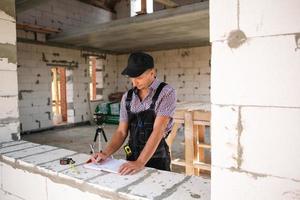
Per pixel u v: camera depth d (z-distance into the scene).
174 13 4.86
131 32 6.18
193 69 8.16
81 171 1.33
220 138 0.86
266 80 0.76
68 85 8.08
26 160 1.51
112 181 1.19
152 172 1.30
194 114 3.43
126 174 1.27
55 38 6.97
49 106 7.40
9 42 2.02
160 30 5.99
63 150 1.73
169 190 1.09
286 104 0.74
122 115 1.65
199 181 1.18
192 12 4.64
